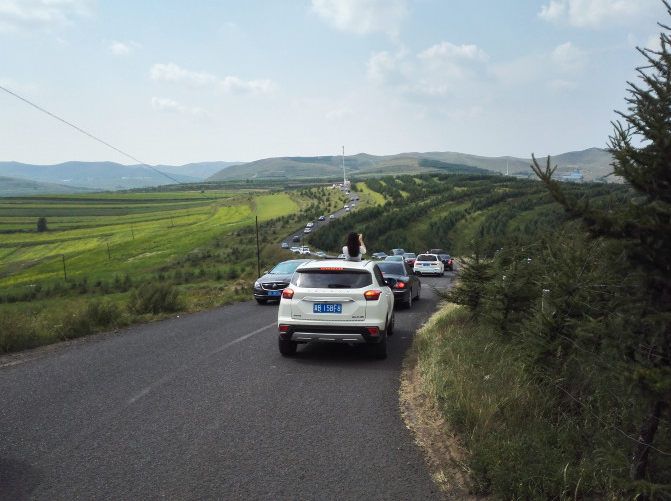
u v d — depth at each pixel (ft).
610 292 12.96
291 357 30.27
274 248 219.41
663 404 10.44
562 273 17.24
